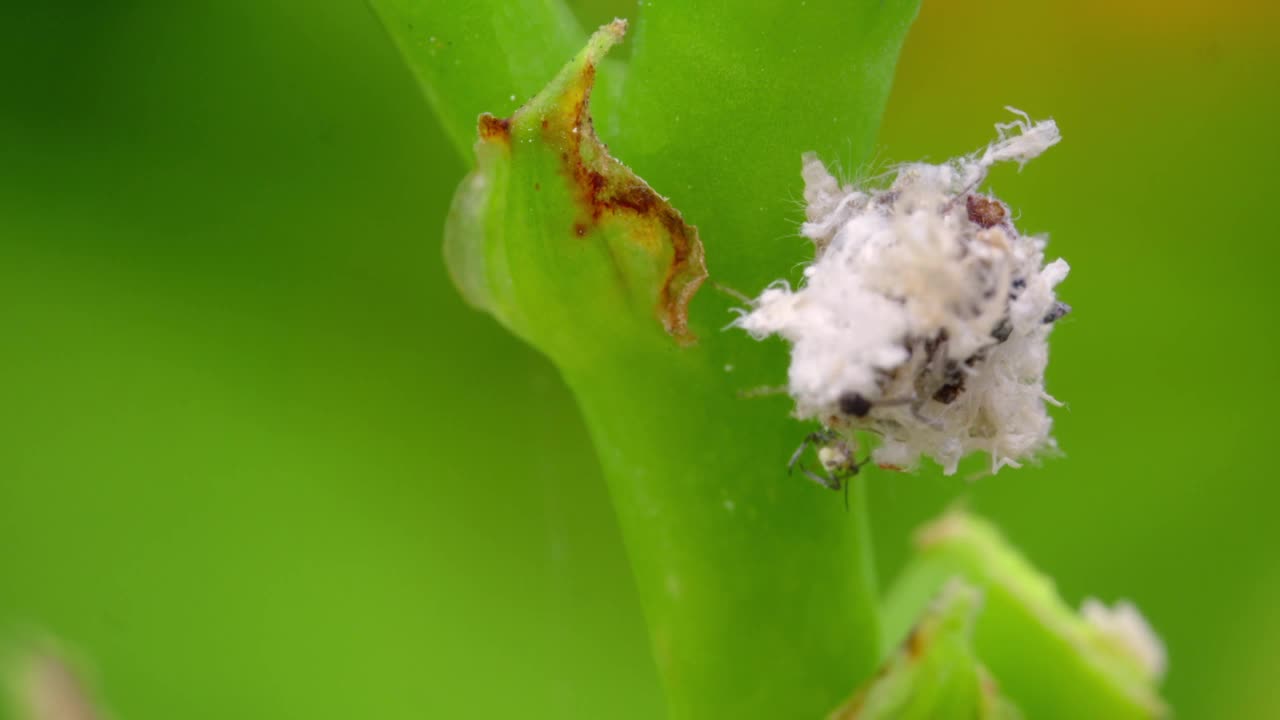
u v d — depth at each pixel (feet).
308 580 0.34
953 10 0.42
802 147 0.26
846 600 0.27
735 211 0.26
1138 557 0.37
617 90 0.26
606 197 0.25
